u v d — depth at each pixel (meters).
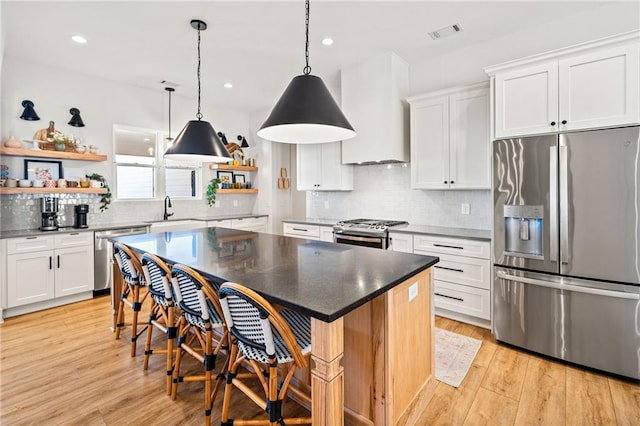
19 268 3.31
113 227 4.01
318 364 1.23
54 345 2.69
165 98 4.94
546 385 2.11
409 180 4.01
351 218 4.62
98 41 3.29
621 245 2.14
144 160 4.74
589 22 2.80
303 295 1.33
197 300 1.82
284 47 3.43
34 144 3.69
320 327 1.22
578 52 2.28
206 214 5.48
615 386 2.10
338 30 3.09
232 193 5.81
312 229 4.37
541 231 2.45
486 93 3.11
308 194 5.18
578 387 2.09
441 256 3.16
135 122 4.64
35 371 2.29
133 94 4.61
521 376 2.22
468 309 3.01
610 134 2.16
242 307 1.39
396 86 3.68
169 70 4.05
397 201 4.12
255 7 2.70
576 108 2.30
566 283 2.34
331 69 4.03
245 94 5.00
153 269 2.13
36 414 1.85
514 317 2.60
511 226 2.63
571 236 2.32
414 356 1.78
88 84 4.21
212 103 5.46
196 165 5.33
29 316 3.31
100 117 4.32
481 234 3.09
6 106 3.62
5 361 2.43
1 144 3.58
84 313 3.39
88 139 4.21
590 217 2.24
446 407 1.90
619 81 2.14
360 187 4.50
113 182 4.44
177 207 5.12
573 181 2.30
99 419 1.82
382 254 2.12
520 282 2.55
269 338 1.30
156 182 4.88
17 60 3.68
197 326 1.87
